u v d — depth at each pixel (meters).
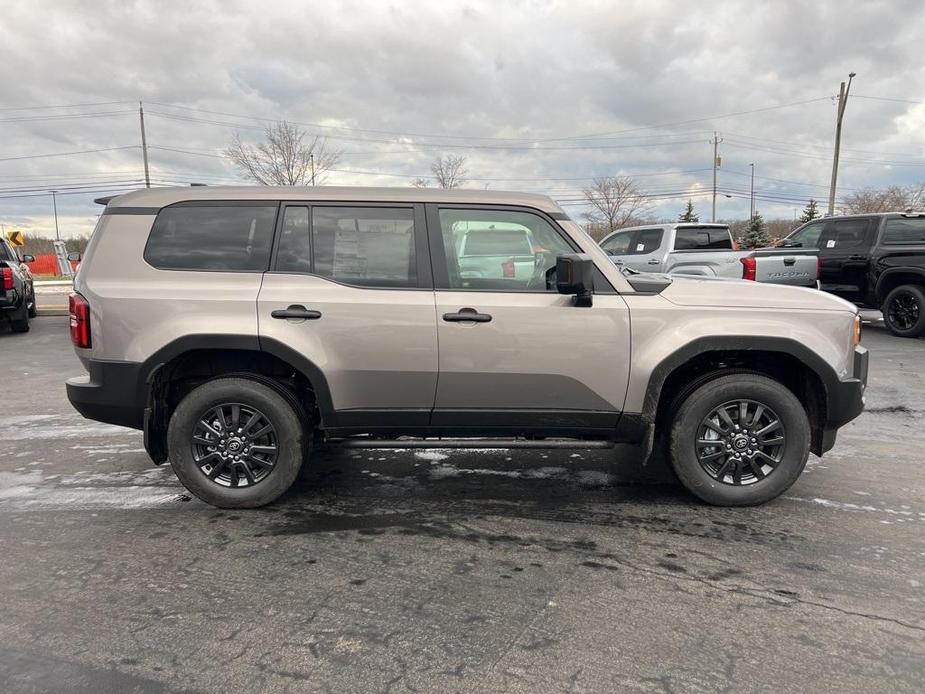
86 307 3.72
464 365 3.74
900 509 3.95
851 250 11.09
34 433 5.57
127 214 3.79
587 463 4.82
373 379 3.76
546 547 3.44
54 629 2.67
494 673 2.40
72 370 8.45
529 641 2.59
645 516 3.85
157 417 3.89
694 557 3.33
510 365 3.75
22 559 3.29
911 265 10.21
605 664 2.45
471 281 3.80
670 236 11.23
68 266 34.47
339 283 3.75
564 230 3.83
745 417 3.88
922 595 2.96
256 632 2.65
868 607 2.85
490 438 4.00
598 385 3.79
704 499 3.95
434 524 3.74
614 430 3.89
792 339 3.74
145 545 3.46
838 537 3.56
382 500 4.10
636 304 3.76
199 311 3.68
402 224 3.80
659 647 2.55
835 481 4.43
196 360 3.95
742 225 58.72
